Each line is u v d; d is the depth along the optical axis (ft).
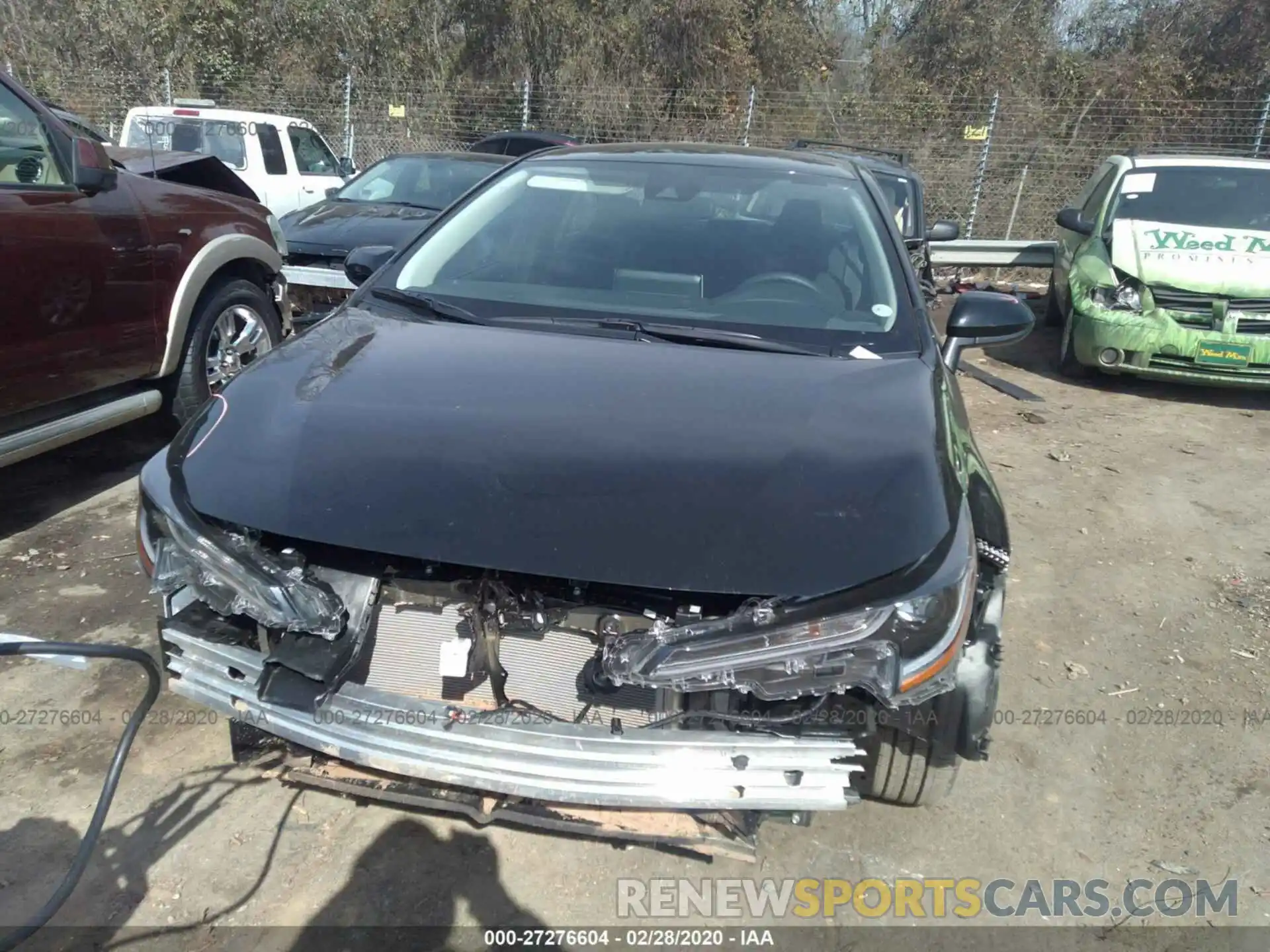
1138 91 59.41
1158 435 20.25
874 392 8.23
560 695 6.94
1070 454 18.70
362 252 11.21
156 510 7.16
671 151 12.04
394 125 56.08
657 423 7.47
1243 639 12.23
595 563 6.29
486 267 10.36
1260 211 24.39
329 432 7.31
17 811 8.26
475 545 6.42
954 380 10.14
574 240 10.64
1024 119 54.95
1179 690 11.07
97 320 13.09
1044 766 9.68
